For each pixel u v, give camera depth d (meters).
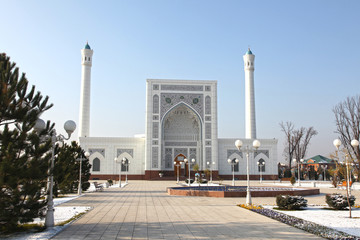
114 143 40.53
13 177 7.02
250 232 7.95
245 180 40.94
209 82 41.22
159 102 40.50
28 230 8.08
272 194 17.19
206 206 13.02
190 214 10.86
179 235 7.61
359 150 30.42
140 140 40.81
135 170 40.34
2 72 7.41
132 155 40.59
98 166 40.06
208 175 37.66
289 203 12.21
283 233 7.85
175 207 12.74
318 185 30.69
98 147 40.31
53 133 8.69
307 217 10.35
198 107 40.91
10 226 7.71
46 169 8.02
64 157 16.23
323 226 8.58
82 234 7.72
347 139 31.05
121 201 15.05
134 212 11.37
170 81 40.84
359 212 11.57
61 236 7.51
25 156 7.43
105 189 23.34
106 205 13.47
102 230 8.19
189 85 41.06
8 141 7.32
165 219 9.85
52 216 8.39
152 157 39.50
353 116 30.92
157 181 36.78
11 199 7.35
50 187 8.48
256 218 10.02
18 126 7.70
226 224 9.00
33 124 7.78
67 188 17.41
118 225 8.86
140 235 7.61
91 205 13.47
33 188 7.56
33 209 7.72
